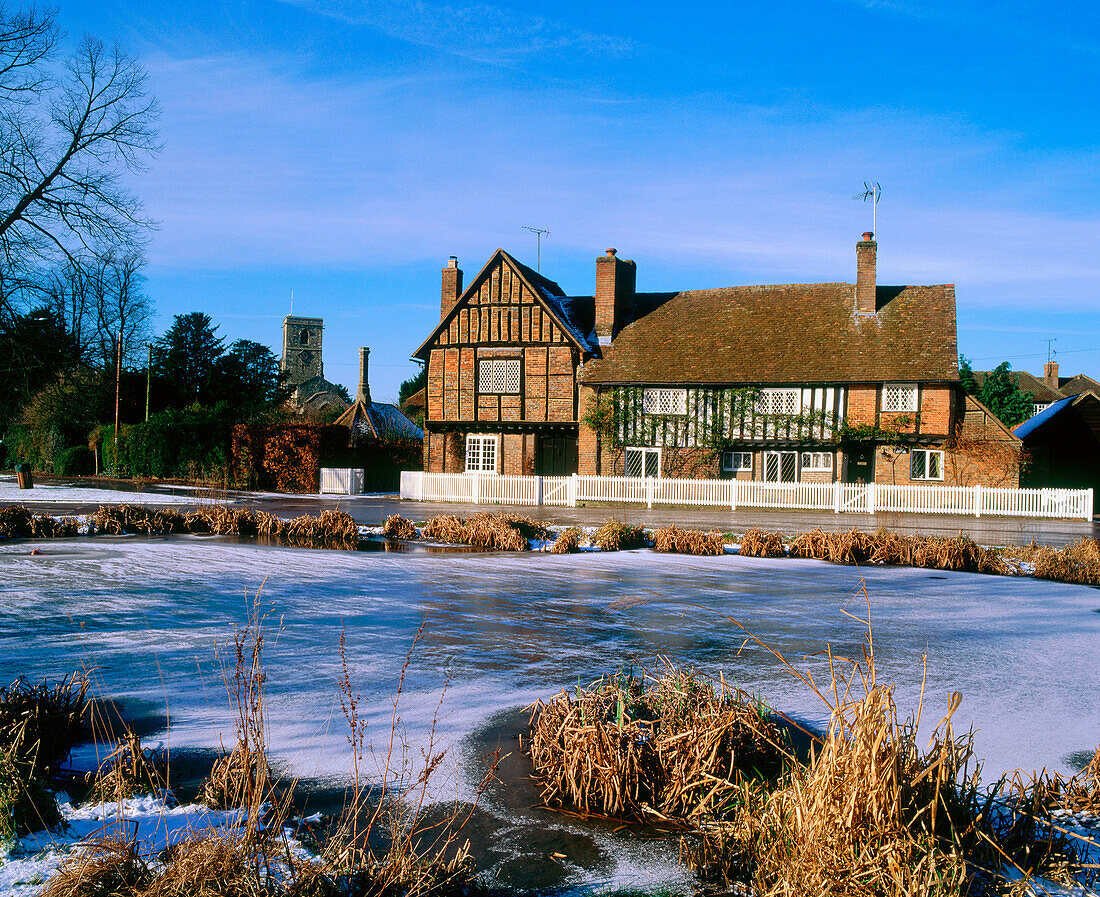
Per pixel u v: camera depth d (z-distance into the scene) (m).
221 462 33.16
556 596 10.44
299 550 14.73
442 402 34.31
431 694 6.17
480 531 16.12
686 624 8.85
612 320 33.38
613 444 31.78
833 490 26.31
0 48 23.92
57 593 10.01
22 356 30.09
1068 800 4.27
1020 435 30.23
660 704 5.19
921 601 10.50
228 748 5.00
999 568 13.44
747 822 3.86
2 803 3.76
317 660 7.05
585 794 4.43
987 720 5.72
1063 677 6.86
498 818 4.25
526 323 33.16
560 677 6.68
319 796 4.38
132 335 45.75
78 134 26.14
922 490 25.69
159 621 8.45
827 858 3.41
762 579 12.10
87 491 27.28
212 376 51.22
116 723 5.42
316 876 3.35
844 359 29.64
